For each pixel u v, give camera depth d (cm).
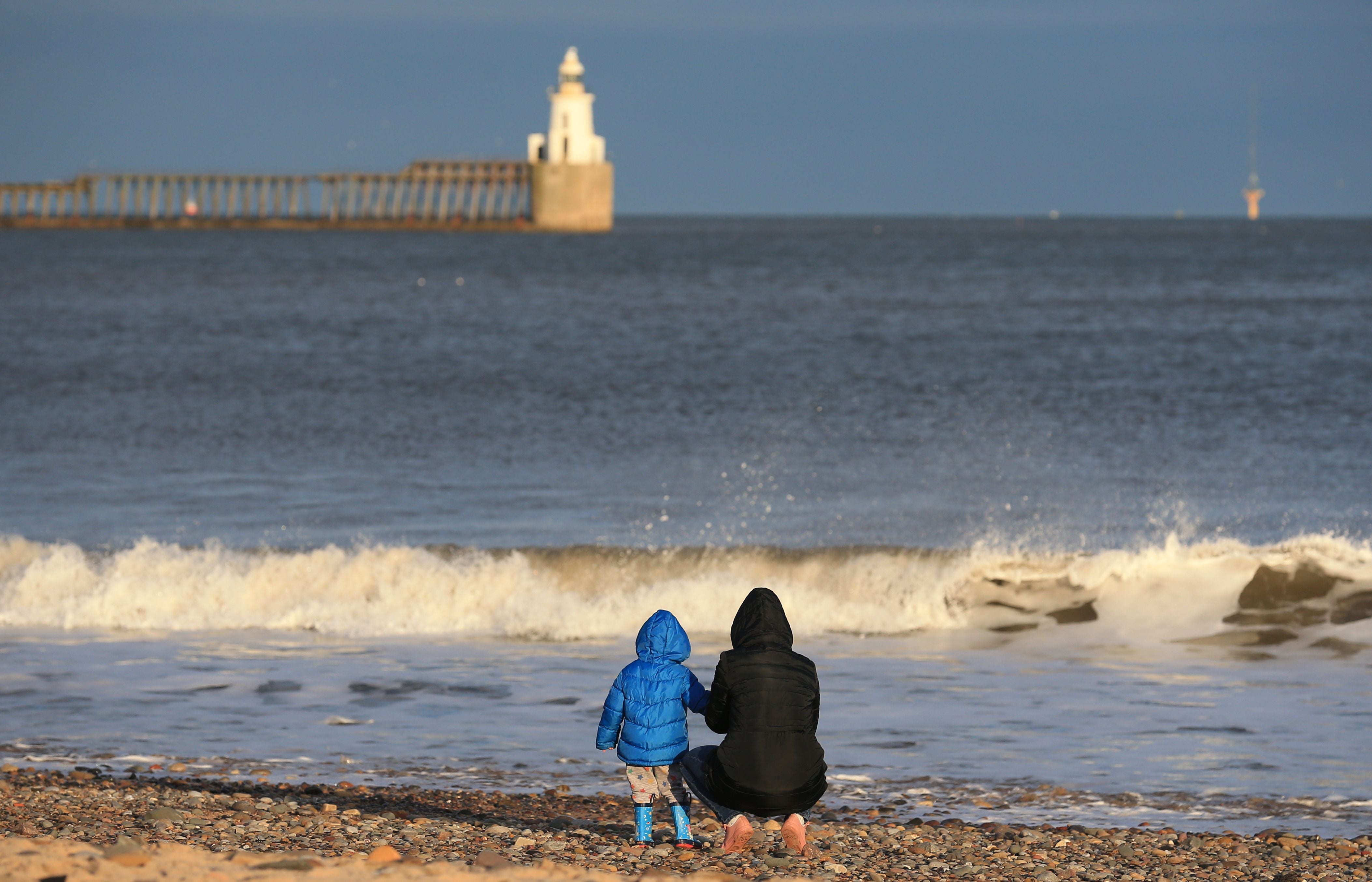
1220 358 15475
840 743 4175
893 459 9412
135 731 4328
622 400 12444
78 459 9375
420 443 10112
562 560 6425
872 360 15750
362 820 3122
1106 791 3706
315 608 5931
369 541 7131
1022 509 7806
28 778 3641
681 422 11156
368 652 5412
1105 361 15388
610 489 8444
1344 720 4375
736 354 16425
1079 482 8544
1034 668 5116
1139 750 4088
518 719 4500
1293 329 19250
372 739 4269
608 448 9938
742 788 2598
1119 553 6100
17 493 8219
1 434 10400
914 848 3003
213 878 2041
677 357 16162
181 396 12619
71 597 6012
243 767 3950
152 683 4919
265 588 6094
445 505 7988
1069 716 4459
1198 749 4088
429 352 16650
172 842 2797
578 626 5722
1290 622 5516
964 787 3753
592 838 2953
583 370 14738
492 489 8431
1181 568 5962
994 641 5531
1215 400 12044
